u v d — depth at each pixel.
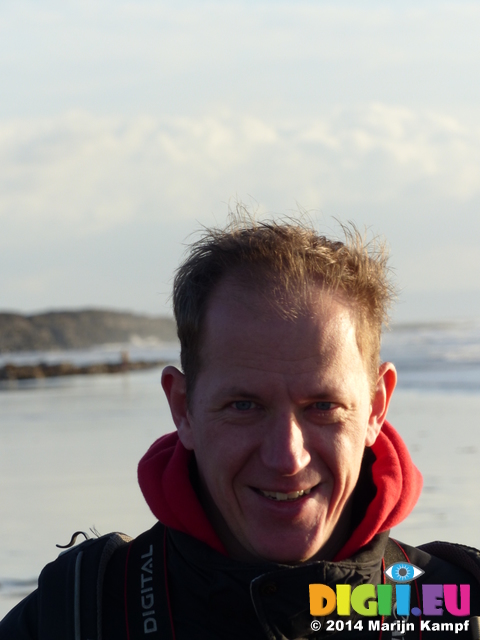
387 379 2.01
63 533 6.05
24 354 65.44
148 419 13.34
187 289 1.87
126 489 7.47
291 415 1.75
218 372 1.79
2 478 8.56
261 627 1.78
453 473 7.63
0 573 5.12
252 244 1.83
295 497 1.77
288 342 1.74
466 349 34.31
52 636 1.87
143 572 1.92
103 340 73.44
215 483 1.81
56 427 13.08
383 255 1.98
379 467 1.98
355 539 1.88
